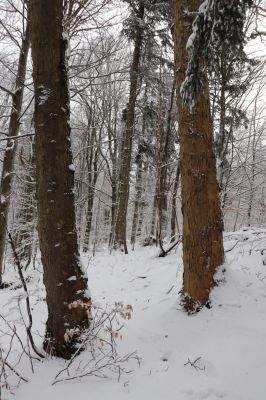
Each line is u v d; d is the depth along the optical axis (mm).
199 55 4461
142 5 14820
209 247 5207
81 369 4160
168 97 15086
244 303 4980
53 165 4473
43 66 4500
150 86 17750
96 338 4586
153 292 7008
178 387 3734
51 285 4473
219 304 5031
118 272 9875
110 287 8375
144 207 25797
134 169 23656
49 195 4465
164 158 12734
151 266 9445
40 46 4484
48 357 4477
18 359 4578
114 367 4180
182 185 5379
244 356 4090
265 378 3738
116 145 19125
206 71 4914
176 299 5844
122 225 15188
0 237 9555
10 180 9516
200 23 4207
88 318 4598
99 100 19016
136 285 8031
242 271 5891
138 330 5031
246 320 4695
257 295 5098
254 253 6949
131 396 3658
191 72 4586
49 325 4578
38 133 4527
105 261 12000
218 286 5203
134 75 12961
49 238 4465
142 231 29125
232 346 4281
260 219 16625
